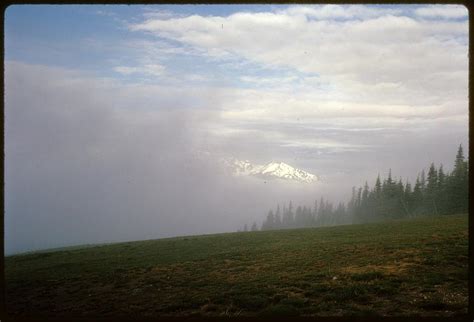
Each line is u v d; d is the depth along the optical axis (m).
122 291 20.84
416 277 18.12
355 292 15.70
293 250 34.16
